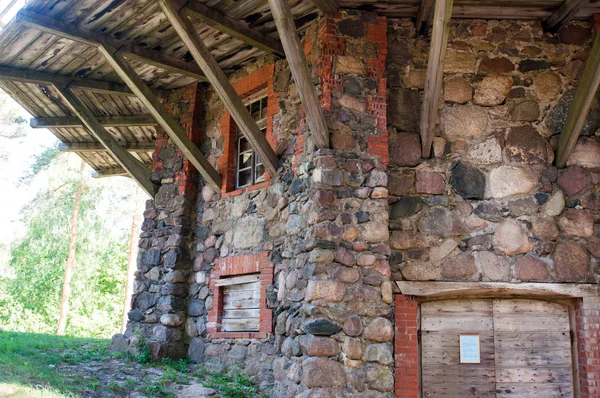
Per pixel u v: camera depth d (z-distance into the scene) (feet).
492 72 21.79
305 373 18.13
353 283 19.10
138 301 27.27
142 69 26.96
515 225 20.52
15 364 19.90
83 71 25.91
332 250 19.31
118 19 21.66
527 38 22.03
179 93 29.58
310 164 20.62
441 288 19.99
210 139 28.12
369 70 21.24
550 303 20.47
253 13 21.97
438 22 17.51
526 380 19.85
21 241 65.77
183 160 28.07
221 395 20.20
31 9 20.34
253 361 22.35
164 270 26.96
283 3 17.57
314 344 18.34
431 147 21.33
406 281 20.15
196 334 25.70
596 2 20.92
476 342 20.18
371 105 20.93
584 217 20.54
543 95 21.53
